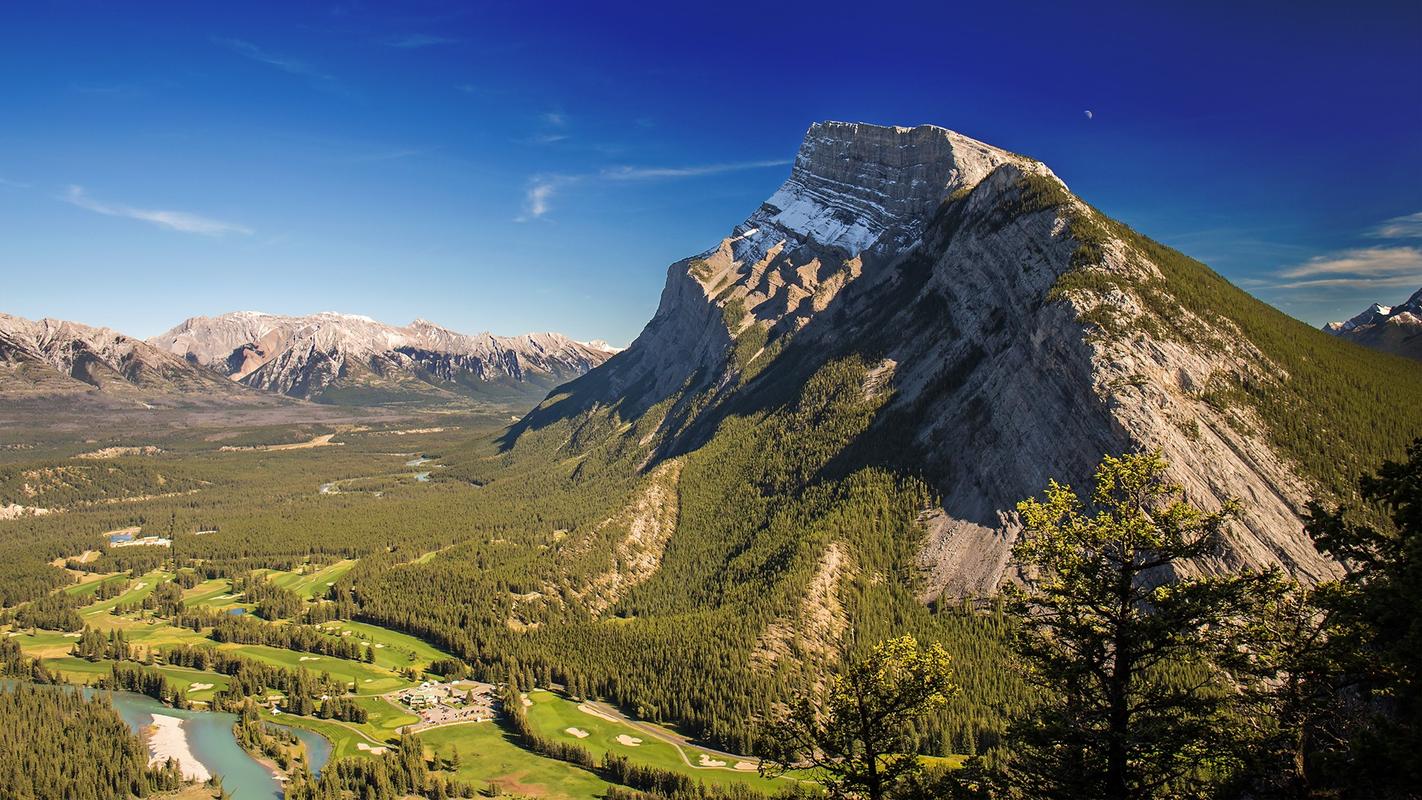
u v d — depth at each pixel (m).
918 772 50.00
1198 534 41.00
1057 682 41.72
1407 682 34.09
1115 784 38.84
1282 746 37.06
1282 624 39.72
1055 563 42.31
